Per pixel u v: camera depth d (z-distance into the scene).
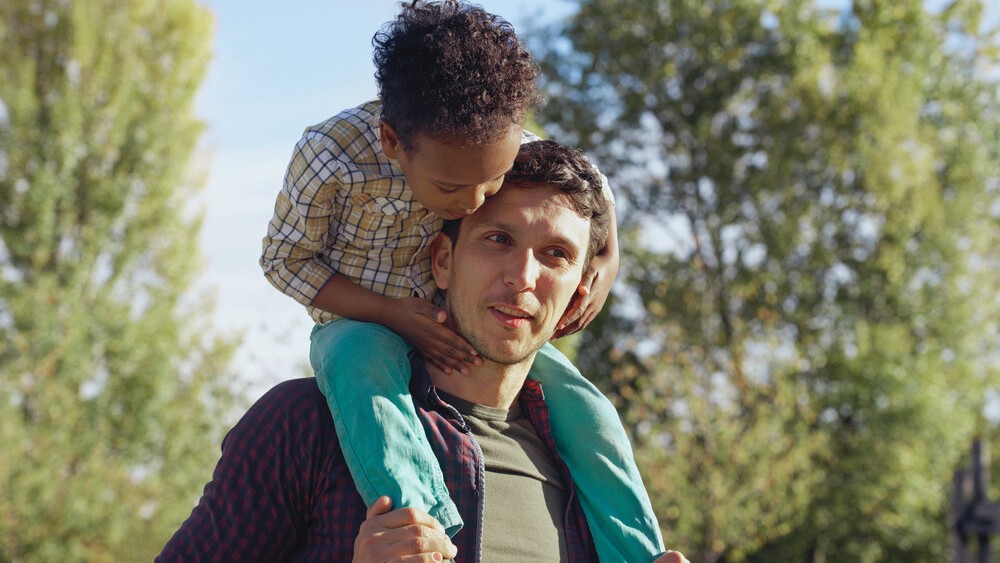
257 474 2.05
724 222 22.09
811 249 20.91
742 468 13.49
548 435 2.35
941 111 21.45
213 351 16.09
